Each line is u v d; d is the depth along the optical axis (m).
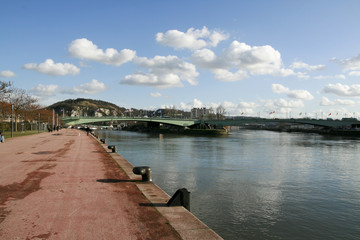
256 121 157.25
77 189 13.37
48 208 10.27
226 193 22.73
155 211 10.02
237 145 74.00
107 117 151.12
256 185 25.97
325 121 159.75
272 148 66.06
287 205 19.97
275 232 15.17
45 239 7.51
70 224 8.66
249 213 18.03
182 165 37.16
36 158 25.19
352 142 89.06
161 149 59.97
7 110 85.81
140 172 15.01
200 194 22.25
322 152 57.88
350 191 24.41
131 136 121.62
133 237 7.71
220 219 16.80
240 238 14.31
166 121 155.12
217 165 37.81
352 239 14.55
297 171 34.34
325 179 29.61
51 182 14.95
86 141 50.91
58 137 63.44
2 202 11.02
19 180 15.39
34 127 116.69
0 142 44.91
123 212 9.88
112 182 15.11
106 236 7.76
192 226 8.58
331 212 18.66
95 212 9.86
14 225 8.52
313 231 15.45
